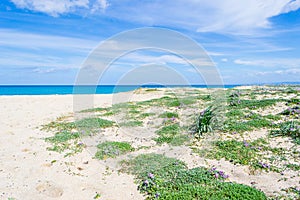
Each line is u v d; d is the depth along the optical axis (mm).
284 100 13281
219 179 6270
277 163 7105
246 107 13164
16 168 7316
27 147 9180
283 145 8312
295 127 9203
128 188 6195
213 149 8414
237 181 6223
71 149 8977
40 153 8555
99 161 7902
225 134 9727
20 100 21594
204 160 7621
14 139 10125
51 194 5941
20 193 5938
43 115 14984
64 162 7820
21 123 12945
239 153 7910
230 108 13312
